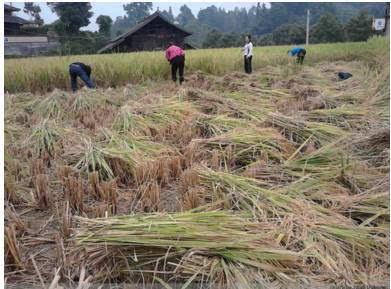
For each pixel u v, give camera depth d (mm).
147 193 3930
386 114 6324
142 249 2801
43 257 3137
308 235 3090
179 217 3059
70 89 11805
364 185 4039
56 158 5020
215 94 7762
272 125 5582
